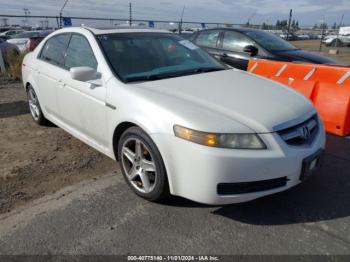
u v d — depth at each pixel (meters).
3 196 3.19
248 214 2.91
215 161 2.47
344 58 18.22
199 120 2.57
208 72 3.77
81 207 3.02
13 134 4.84
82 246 2.53
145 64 3.58
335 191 3.29
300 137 2.76
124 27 4.16
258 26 21.70
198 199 2.63
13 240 2.60
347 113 4.48
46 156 4.07
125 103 3.04
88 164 3.87
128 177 3.22
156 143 2.73
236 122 2.59
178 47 4.11
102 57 3.46
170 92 3.04
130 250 2.49
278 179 2.63
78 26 4.16
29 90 5.16
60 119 4.35
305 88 4.94
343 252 2.46
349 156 4.08
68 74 3.90
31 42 12.41
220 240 2.59
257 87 3.31
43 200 3.14
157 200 3.01
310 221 2.82
